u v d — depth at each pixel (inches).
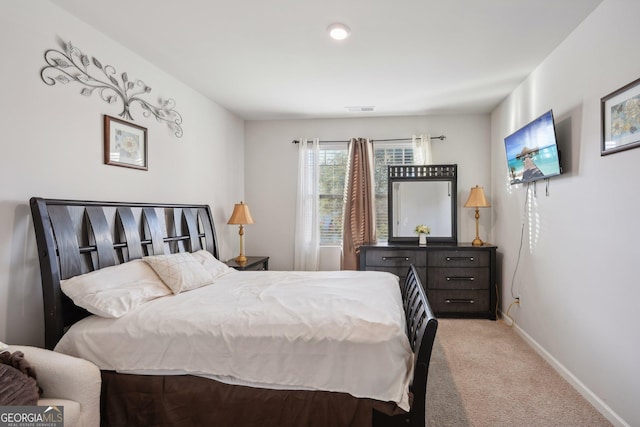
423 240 152.2
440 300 144.3
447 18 81.1
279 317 65.6
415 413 57.8
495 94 134.6
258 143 174.9
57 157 75.2
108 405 64.6
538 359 103.7
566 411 77.0
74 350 65.0
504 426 71.8
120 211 89.7
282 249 174.2
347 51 98.3
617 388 71.5
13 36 66.3
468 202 148.8
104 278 73.8
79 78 80.5
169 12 78.3
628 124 66.9
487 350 110.2
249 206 175.3
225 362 62.8
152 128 106.1
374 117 168.1
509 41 92.6
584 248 83.4
